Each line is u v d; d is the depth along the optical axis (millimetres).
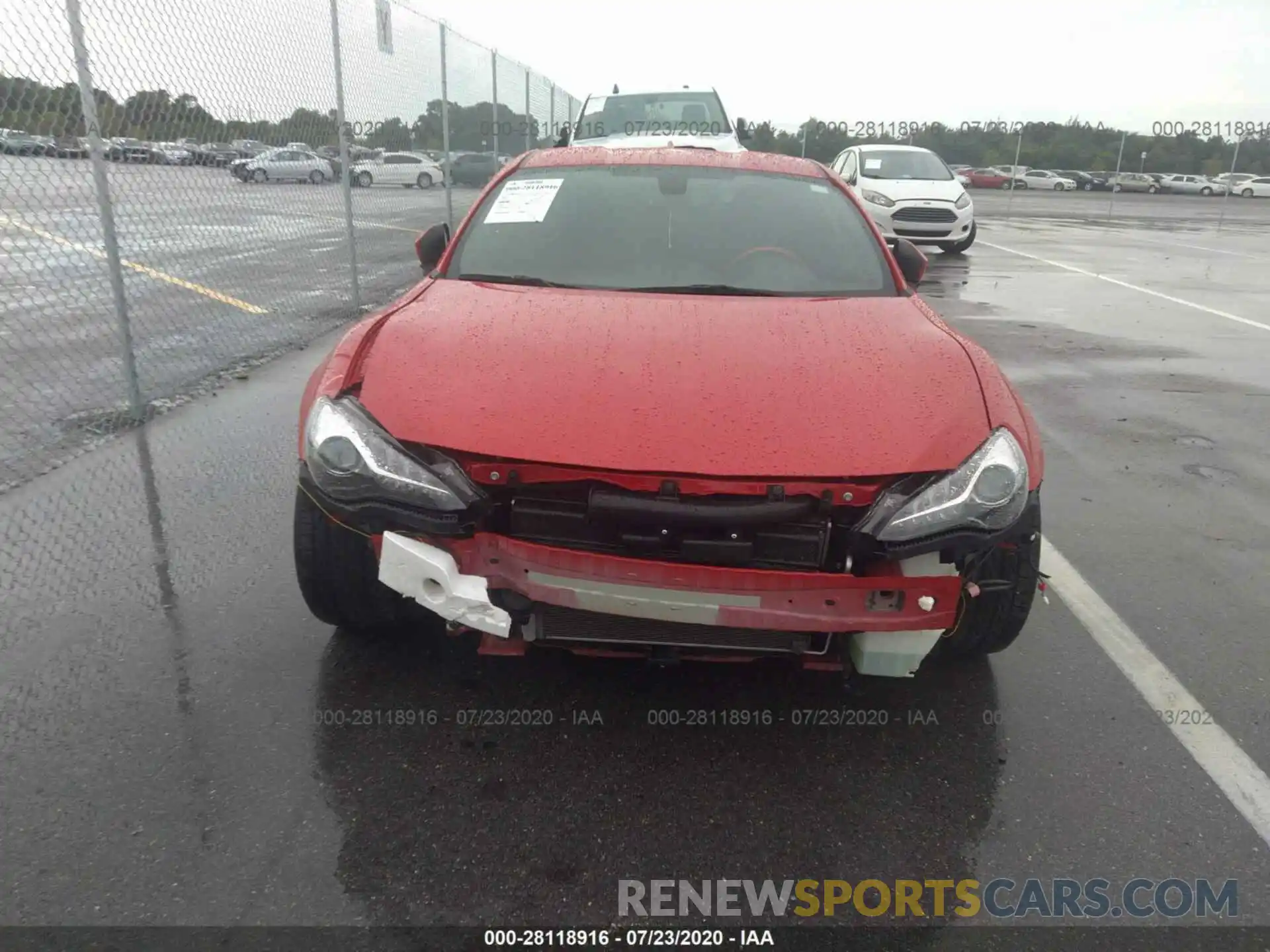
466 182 12602
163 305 7711
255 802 2275
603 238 3393
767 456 2250
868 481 2256
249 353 6605
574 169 3814
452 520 2236
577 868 2119
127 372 4953
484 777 2398
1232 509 4410
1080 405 6219
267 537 3707
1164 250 17188
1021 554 2674
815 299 3113
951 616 2250
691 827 2258
